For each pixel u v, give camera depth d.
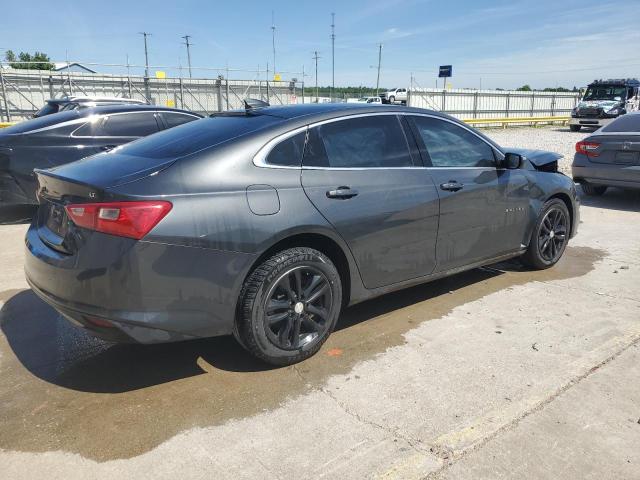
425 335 3.71
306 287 3.26
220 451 2.49
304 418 2.74
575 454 2.44
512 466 2.36
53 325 3.90
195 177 2.91
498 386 3.02
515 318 3.99
